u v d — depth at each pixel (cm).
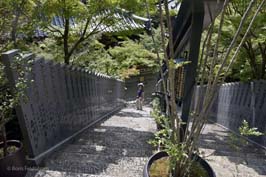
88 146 341
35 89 260
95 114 546
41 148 269
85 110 461
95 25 466
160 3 163
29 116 245
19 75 220
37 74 267
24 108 235
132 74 1279
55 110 313
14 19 358
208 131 549
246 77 488
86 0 440
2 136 227
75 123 395
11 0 330
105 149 326
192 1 236
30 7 387
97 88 568
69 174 233
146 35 912
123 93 1117
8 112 225
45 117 282
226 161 304
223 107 627
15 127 288
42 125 273
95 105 546
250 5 145
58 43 505
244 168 283
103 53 778
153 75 1332
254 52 495
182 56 401
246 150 368
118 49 890
